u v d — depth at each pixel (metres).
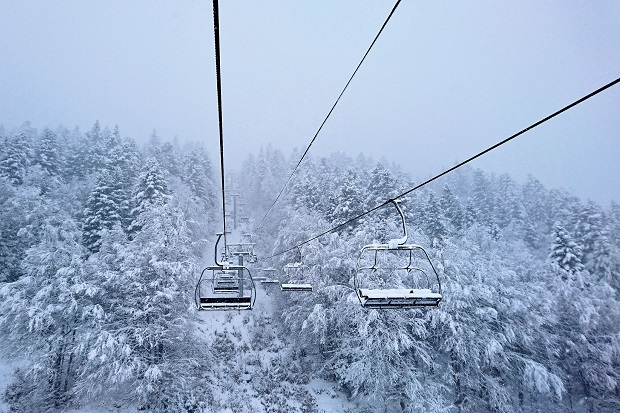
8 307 21.81
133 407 22.48
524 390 25.14
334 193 48.53
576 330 26.47
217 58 3.25
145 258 23.30
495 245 44.03
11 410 21.73
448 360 24.92
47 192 44.91
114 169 47.28
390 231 30.94
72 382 23.94
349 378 23.38
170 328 22.84
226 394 25.14
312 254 30.64
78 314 23.00
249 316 37.47
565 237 40.06
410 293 6.15
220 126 4.15
